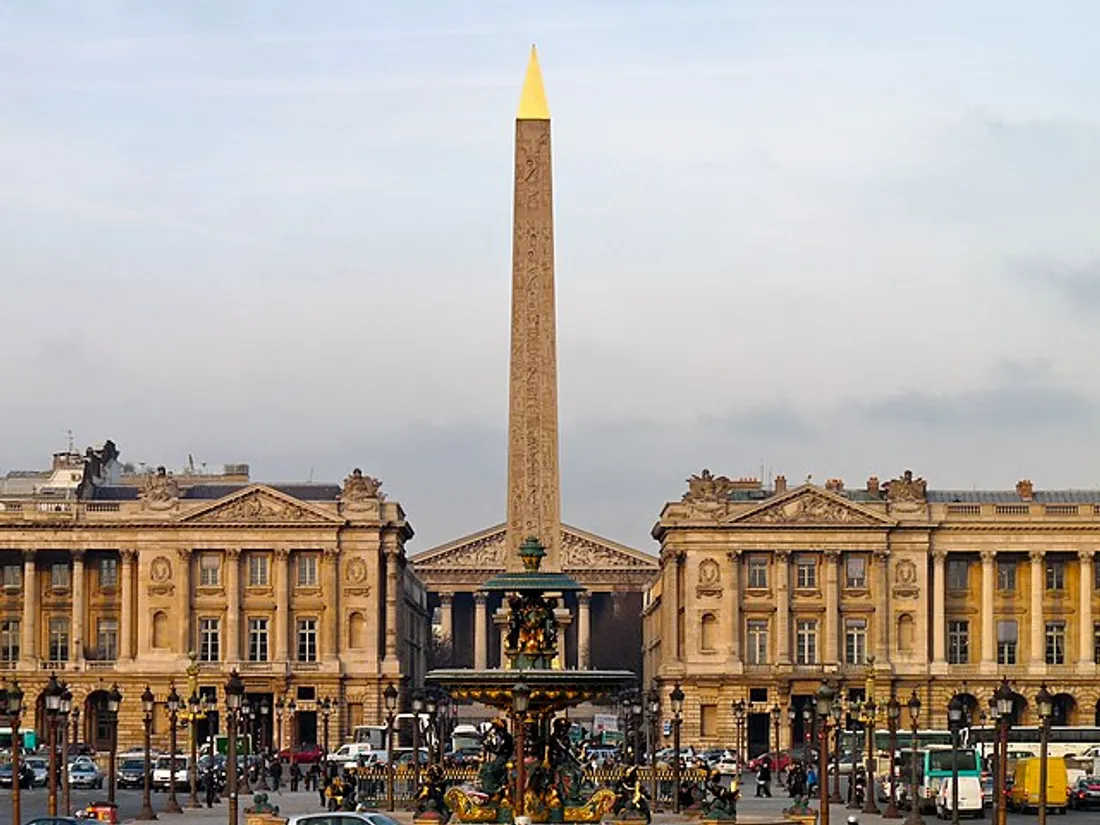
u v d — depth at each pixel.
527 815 80.25
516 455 105.81
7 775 147.75
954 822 96.25
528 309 105.50
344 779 100.81
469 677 79.12
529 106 105.25
